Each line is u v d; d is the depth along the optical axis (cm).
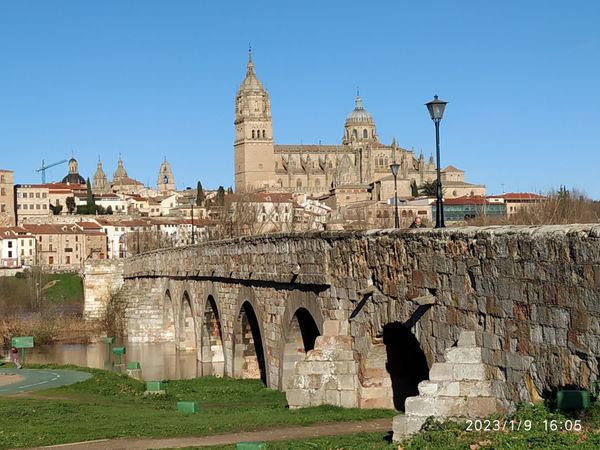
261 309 5188
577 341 2136
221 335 7069
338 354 3644
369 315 3406
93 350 9962
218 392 5281
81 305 17475
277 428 3350
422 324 2914
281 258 4622
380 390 3525
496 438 2130
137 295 10994
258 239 5134
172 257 8781
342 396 3619
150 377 7150
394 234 3138
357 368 3588
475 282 2584
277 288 4812
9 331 11188
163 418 4041
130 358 8794
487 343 2525
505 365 2434
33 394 5262
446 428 2420
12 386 5697
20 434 3647
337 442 2884
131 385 5738
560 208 9506
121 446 3272
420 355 3500
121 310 11569
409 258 3014
